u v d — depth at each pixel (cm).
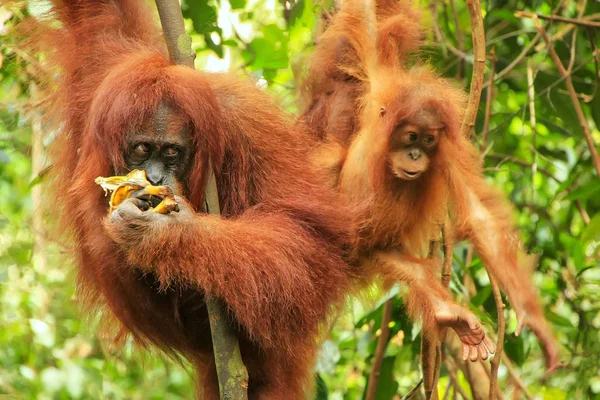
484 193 545
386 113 512
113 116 414
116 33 487
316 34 637
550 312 635
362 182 513
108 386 745
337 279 461
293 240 441
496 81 703
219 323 412
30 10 514
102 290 470
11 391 719
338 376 798
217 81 467
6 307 763
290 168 468
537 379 680
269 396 481
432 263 516
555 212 795
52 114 499
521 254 533
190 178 426
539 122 759
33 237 750
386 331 603
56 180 488
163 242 404
